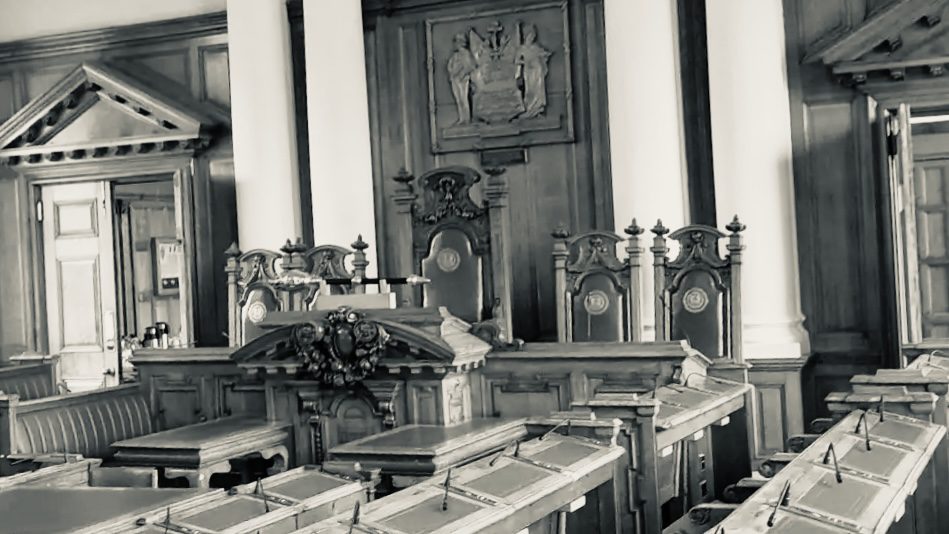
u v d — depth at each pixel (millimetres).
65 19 11328
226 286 10750
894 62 8500
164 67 11000
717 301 7551
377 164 10398
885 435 4484
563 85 9938
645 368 6414
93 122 11016
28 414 6906
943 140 9633
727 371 7254
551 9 9953
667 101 9062
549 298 9992
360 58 10078
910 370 5285
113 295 11211
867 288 8836
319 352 6566
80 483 5168
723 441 6500
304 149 10594
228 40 10516
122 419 7504
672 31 9164
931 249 9719
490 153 10117
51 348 11375
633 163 9062
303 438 6793
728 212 8758
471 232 7406
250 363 6793
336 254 8242
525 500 3750
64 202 11305
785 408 8648
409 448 5688
